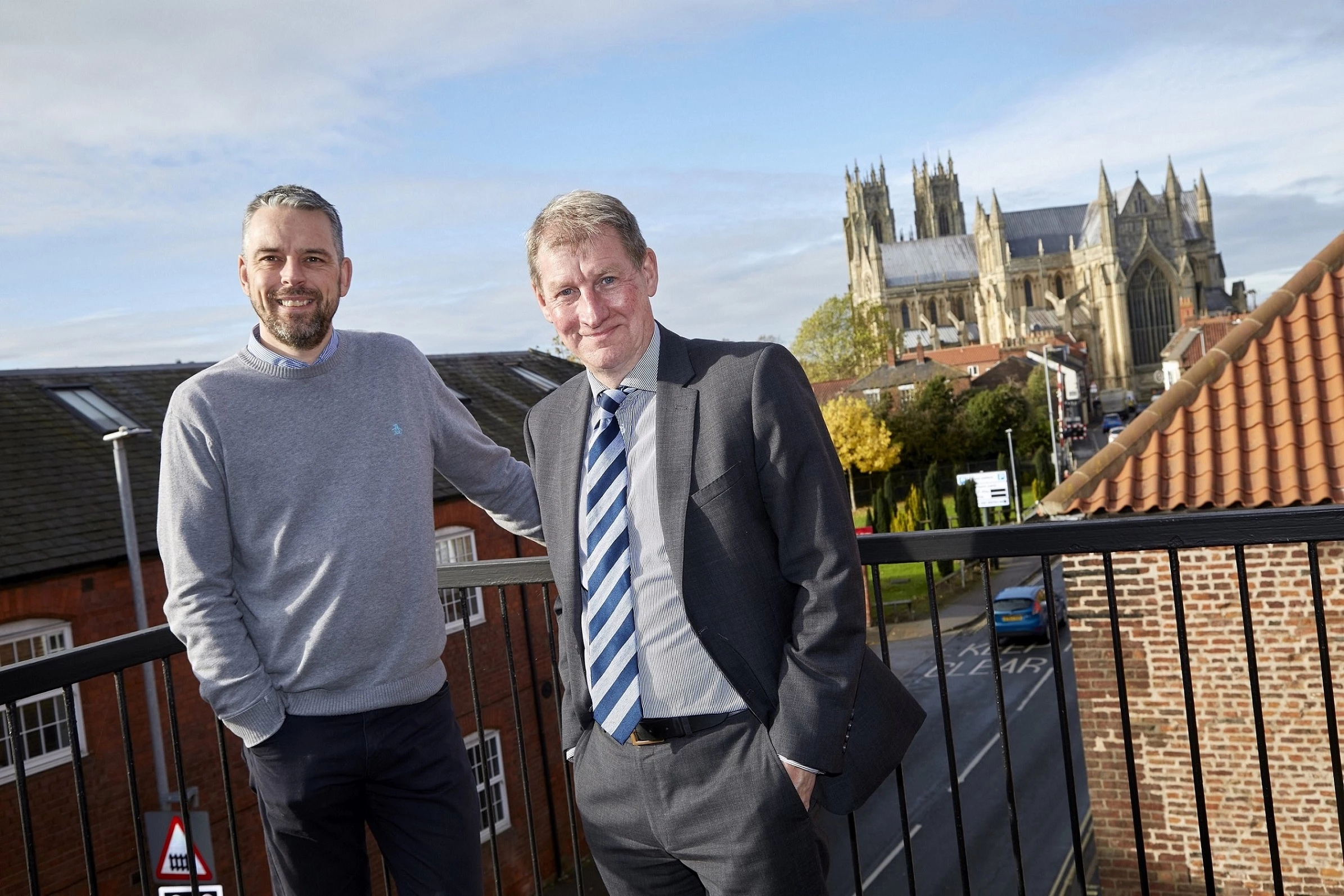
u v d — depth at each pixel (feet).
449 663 43.68
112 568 37.93
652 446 6.64
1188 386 31.78
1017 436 194.08
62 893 34.04
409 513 7.29
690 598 6.31
